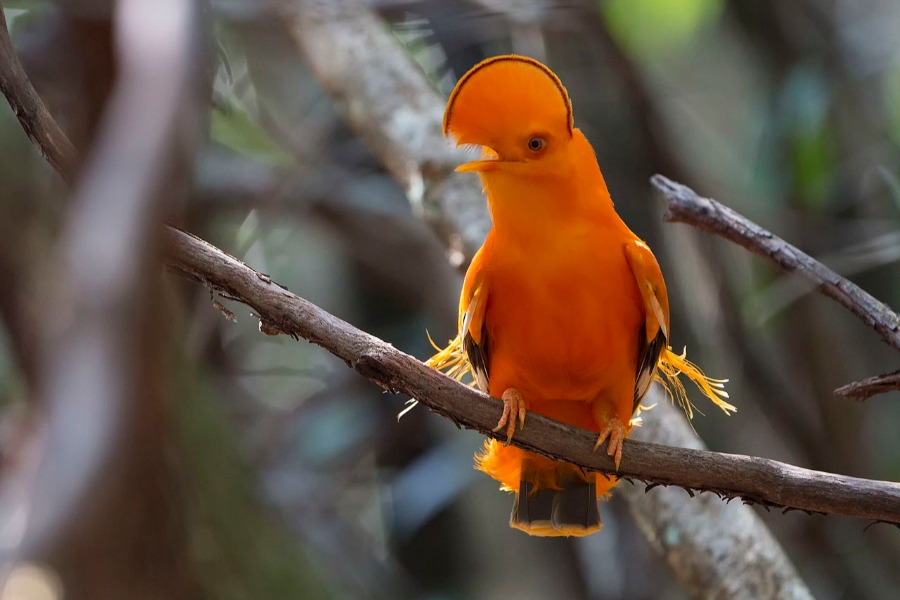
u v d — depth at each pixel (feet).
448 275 45.83
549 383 22.50
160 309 6.09
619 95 47.06
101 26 11.53
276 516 25.86
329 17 39.42
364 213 46.55
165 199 6.07
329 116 47.42
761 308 44.39
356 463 50.65
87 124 10.03
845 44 49.24
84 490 5.31
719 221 22.70
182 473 8.97
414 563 47.67
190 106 7.29
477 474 46.83
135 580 5.89
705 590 28.45
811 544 46.98
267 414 49.73
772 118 44.91
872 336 48.21
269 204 44.11
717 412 47.83
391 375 19.43
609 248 21.75
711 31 55.16
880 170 44.37
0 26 15.26
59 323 5.66
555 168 20.89
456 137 21.18
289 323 18.98
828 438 45.65
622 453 20.22
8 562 5.30
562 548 47.26
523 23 43.37
